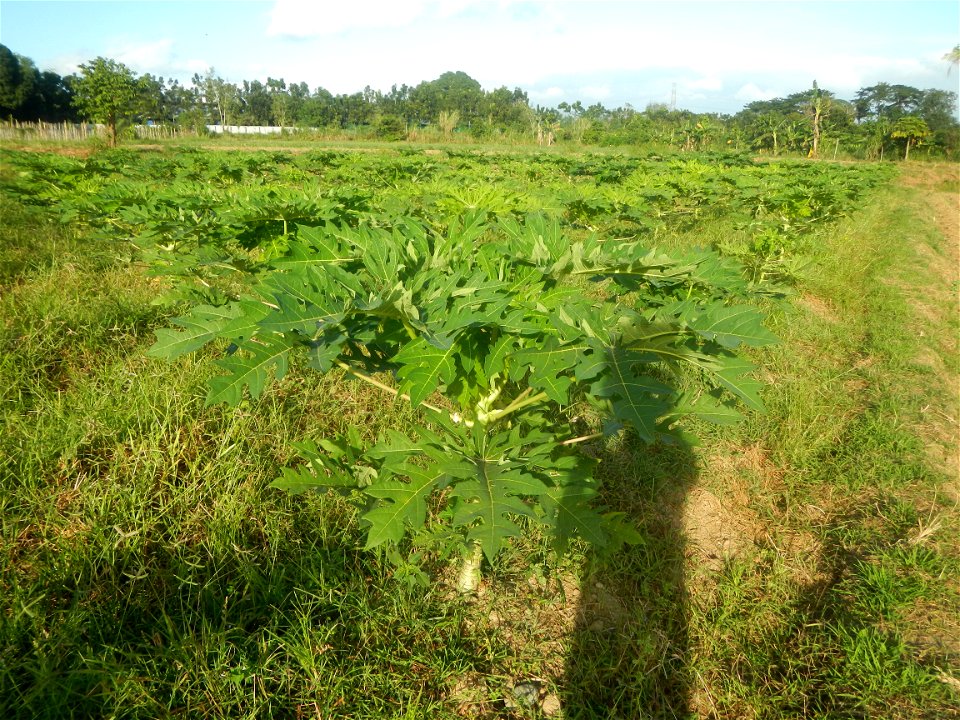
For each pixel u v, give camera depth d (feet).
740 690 9.16
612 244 8.53
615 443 14.40
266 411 13.44
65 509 10.39
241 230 14.80
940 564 11.51
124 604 8.95
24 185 27.66
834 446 15.57
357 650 8.89
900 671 9.11
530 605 10.27
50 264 21.61
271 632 8.54
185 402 12.82
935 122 184.03
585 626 10.02
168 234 18.02
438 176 42.73
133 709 7.50
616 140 157.28
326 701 8.02
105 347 15.52
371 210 18.20
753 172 58.65
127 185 21.02
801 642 10.02
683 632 10.14
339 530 10.59
